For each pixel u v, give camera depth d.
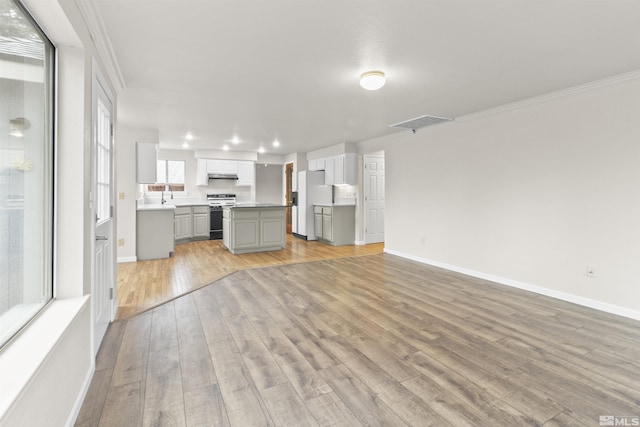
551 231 3.62
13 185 1.39
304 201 8.05
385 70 2.94
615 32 2.25
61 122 1.79
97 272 2.31
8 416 0.96
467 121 4.55
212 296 3.62
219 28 2.22
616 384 1.96
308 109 4.22
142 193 7.38
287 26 2.19
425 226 5.29
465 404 1.77
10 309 1.35
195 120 4.84
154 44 2.45
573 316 3.04
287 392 1.88
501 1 1.89
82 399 1.77
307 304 3.36
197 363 2.19
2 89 1.30
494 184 4.21
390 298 3.56
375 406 1.75
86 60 1.90
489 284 4.11
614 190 3.11
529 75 3.04
